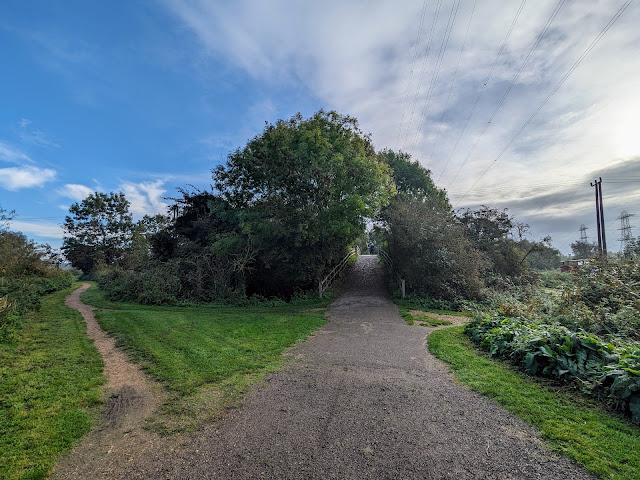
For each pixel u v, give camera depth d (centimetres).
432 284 1445
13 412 409
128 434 363
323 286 1634
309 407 417
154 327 927
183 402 441
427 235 1460
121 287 1614
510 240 2181
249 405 427
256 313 1208
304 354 657
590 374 452
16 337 750
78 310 1262
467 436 338
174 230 2083
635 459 288
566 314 734
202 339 780
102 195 4031
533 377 496
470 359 596
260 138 1684
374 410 404
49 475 294
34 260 1853
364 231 1625
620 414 373
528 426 354
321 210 1506
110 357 658
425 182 2870
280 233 1443
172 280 1577
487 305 1251
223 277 1589
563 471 278
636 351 422
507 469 283
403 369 559
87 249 3925
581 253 3881
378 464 296
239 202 1828
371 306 1311
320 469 291
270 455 315
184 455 320
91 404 438
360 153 1539
